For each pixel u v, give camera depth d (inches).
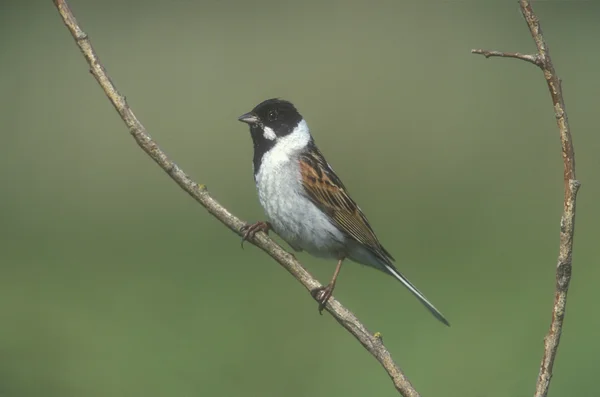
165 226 608.7
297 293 478.0
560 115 142.7
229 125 732.7
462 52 847.7
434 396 356.5
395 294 470.3
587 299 439.2
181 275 510.6
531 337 402.0
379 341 173.0
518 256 521.7
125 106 192.5
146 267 524.4
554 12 949.2
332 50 860.6
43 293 475.5
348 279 498.9
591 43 870.4
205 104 761.0
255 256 550.3
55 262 531.5
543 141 697.0
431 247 541.0
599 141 697.0
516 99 763.4
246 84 793.6
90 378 365.1
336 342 409.7
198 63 824.9
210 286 488.7
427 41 880.9
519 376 363.9
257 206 617.0
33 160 699.4
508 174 650.8
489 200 613.0
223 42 877.2
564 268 143.4
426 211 597.3
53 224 601.0
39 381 360.2
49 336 409.7
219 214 196.2
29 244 565.0
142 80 803.4
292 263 206.7
